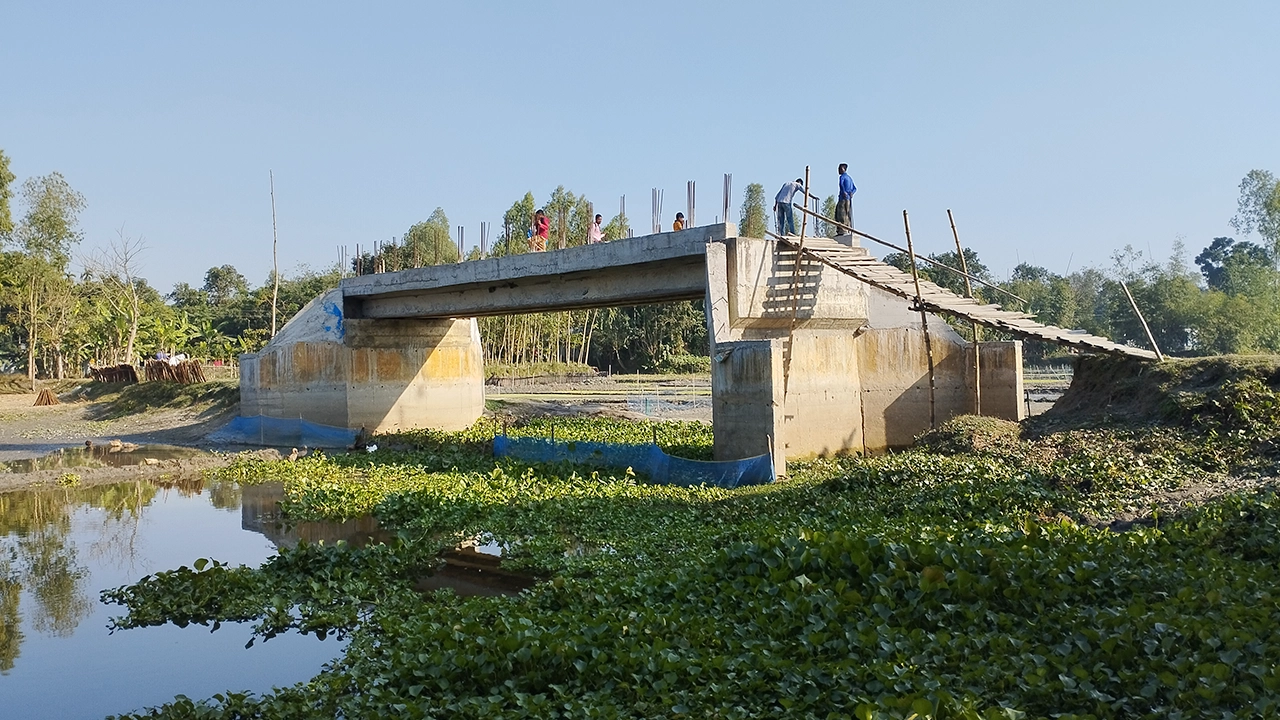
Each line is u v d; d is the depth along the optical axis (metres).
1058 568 11.59
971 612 10.70
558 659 10.45
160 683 12.36
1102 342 25.66
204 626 14.71
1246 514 13.88
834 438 30.17
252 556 20.08
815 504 19.78
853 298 30.67
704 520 19.84
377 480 28.48
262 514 25.19
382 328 42.22
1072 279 106.31
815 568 12.74
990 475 19.41
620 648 10.70
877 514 17.91
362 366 41.56
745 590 12.73
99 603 16.34
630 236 32.16
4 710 11.60
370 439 39.50
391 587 16.16
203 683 12.33
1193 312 60.38
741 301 26.72
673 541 17.94
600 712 9.09
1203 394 21.78
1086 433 23.03
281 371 42.53
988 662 9.27
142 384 61.19
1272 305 59.56
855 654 10.00
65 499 28.39
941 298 27.45
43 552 20.95
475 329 45.78
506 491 24.75
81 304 87.00
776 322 28.38
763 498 20.83
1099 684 8.69
